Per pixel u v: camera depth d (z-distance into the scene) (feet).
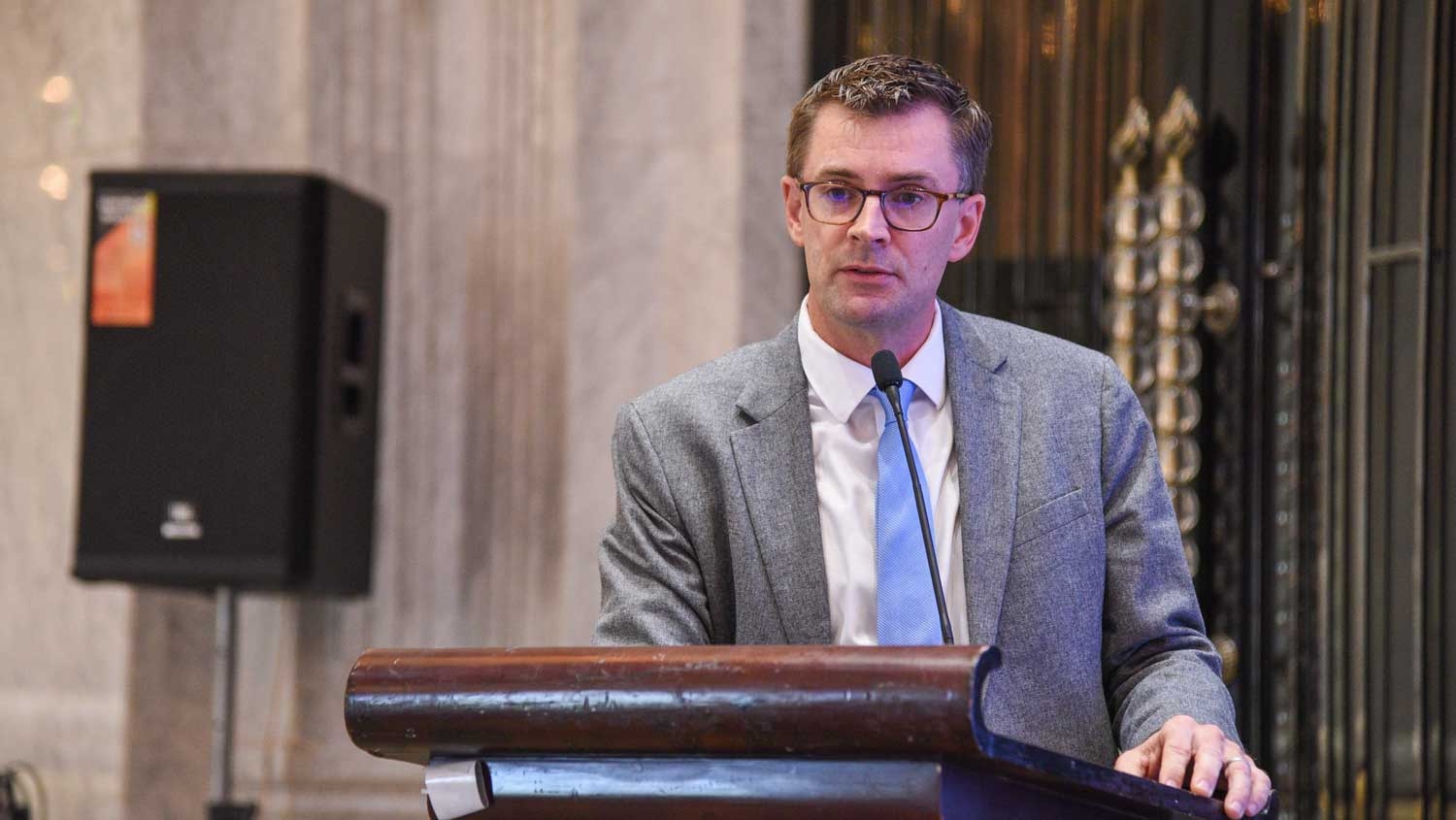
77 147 30.96
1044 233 26.94
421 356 29.71
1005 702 12.67
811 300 13.80
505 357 29.60
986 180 27.30
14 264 31.65
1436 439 21.62
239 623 29.60
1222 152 25.23
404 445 29.66
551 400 29.43
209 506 26.35
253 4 30.17
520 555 29.30
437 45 29.99
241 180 26.78
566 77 29.58
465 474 29.58
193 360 26.63
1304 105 24.06
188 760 29.35
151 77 30.27
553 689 9.44
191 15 30.30
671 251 28.45
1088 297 26.61
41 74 31.60
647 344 28.40
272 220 26.68
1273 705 24.13
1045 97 27.04
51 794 30.12
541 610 29.14
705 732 9.07
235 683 28.04
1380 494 22.54
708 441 13.60
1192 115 25.49
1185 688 12.30
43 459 31.09
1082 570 13.08
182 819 29.25
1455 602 21.26
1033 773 9.04
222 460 26.43
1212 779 10.82
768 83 28.17
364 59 29.96
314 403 26.58
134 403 26.68
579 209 28.71
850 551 13.17
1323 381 23.54
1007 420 13.52
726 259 27.94
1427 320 21.70
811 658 8.93
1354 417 23.03
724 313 27.86
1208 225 25.35
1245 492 24.66
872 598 13.04
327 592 27.53
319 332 26.66
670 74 28.78
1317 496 23.58
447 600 29.35
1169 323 25.48
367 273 28.35
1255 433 24.59
